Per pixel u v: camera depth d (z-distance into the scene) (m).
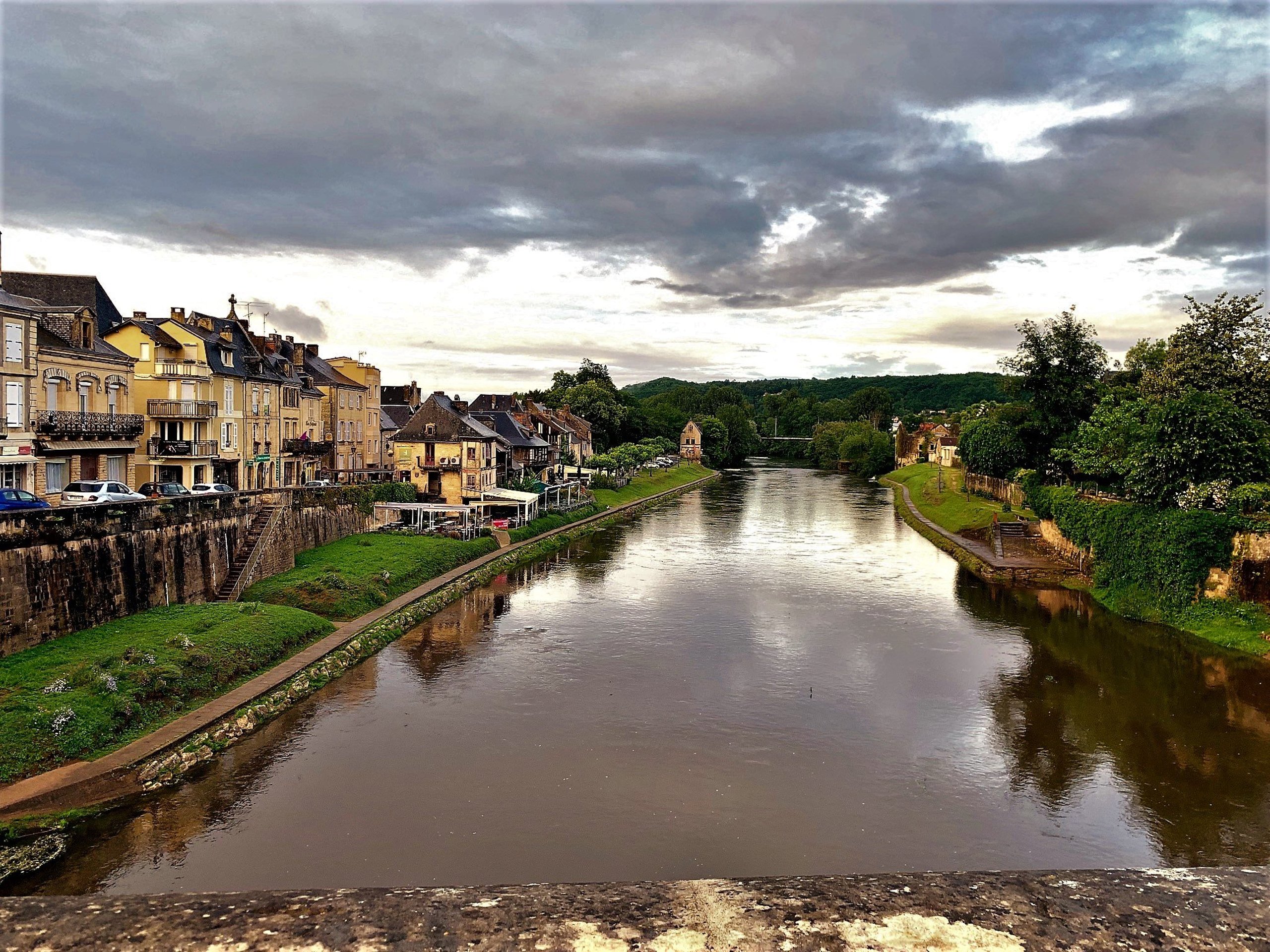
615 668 30.30
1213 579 35.44
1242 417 37.31
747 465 174.12
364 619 34.84
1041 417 62.56
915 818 19.47
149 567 30.56
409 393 97.62
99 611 27.69
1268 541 33.31
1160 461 38.16
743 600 41.75
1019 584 46.12
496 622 37.03
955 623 37.16
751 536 66.06
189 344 47.59
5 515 23.78
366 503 53.03
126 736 21.50
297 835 18.27
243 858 17.31
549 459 86.81
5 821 17.55
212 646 26.98
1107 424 47.66
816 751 23.16
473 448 63.84
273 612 31.77
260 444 54.62
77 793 18.86
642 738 23.89
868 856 17.75
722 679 29.14
